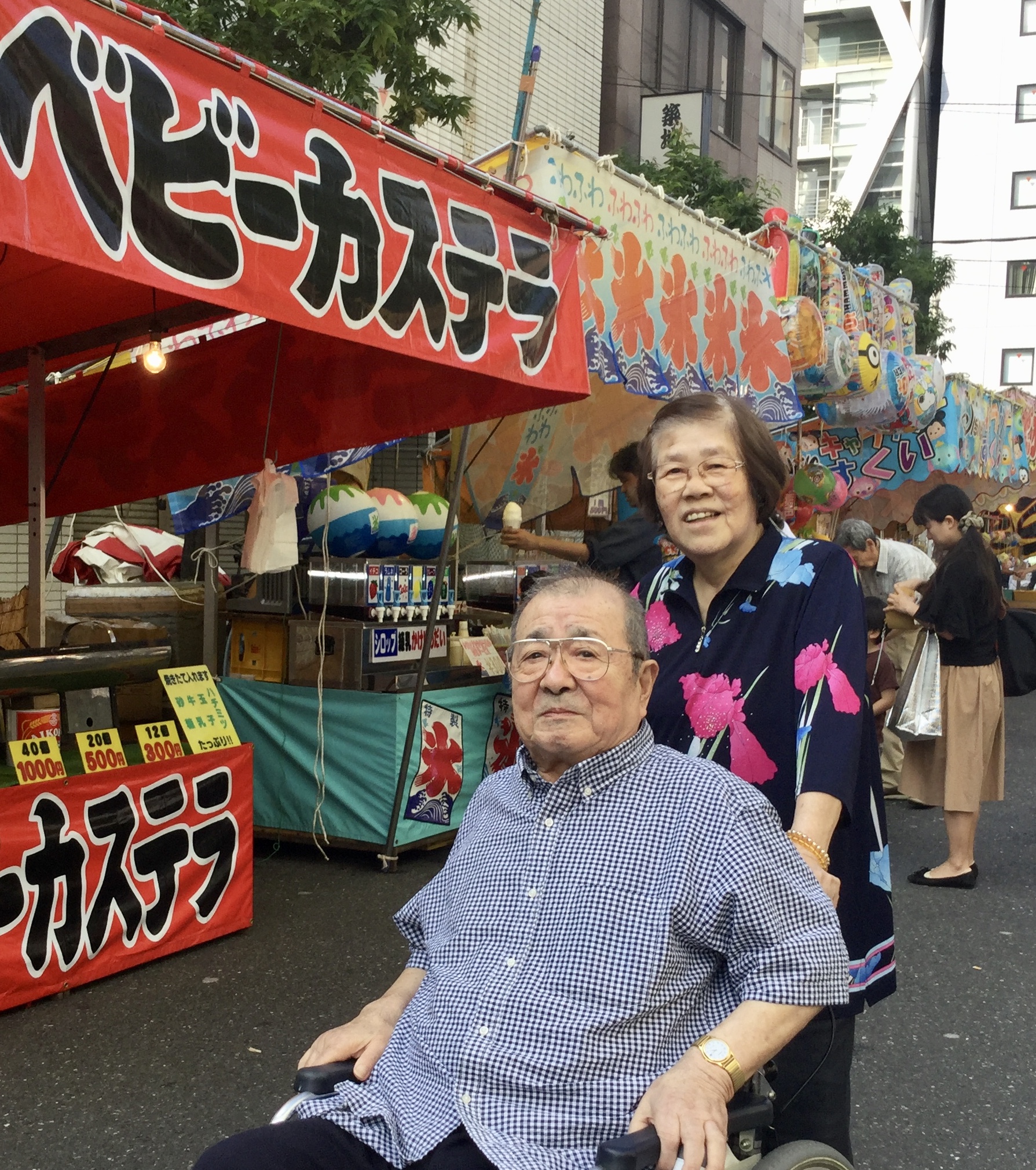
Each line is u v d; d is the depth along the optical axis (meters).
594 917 1.64
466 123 11.02
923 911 4.83
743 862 1.64
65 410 5.13
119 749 3.77
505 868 1.76
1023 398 13.27
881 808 2.07
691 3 16.50
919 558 7.22
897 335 10.06
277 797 5.39
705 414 2.03
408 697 5.13
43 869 3.50
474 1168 1.56
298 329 4.68
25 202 2.24
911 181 44.69
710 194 12.95
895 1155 2.81
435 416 4.54
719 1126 1.45
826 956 1.62
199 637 5.91
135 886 3.81
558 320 3.92
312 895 4.75
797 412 6.45
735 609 2.06
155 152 2.53
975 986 3.97
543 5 12.30
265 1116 2.89
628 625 1.79
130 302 3.90
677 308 5.45
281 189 2.86
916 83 43.81
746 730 1.99
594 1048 1.59
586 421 6.58
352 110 3.03
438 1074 1.67
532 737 1.77
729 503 2.01
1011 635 5.16
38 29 2.29
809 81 45.66
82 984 3.66
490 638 5.98
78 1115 2.87
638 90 14.76
